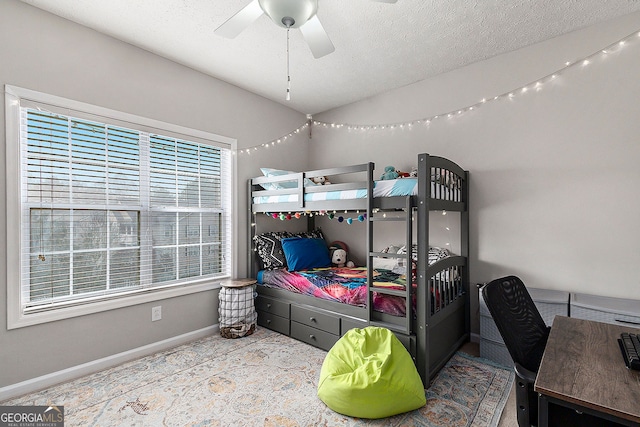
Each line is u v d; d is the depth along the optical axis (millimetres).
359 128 3826
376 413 1809
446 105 3135
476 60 2904
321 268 3535
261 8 1663
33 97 2121
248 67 2994
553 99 2564
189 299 3006
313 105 3992
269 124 3787
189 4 2104
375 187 2561
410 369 1976
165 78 2822
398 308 2383
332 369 2021
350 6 2127
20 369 2080
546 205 2602
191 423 1802
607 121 2346
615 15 2262
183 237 3020
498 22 2324
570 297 2326
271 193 3252
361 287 2613
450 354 2592
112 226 2547
